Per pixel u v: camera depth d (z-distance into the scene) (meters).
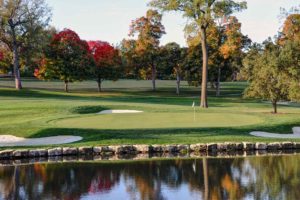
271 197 15.98
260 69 47.00
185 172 20.53
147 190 17.25
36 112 42.41
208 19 50.75
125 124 32.44
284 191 16.78
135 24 84.19
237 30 78.62
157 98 70.94
